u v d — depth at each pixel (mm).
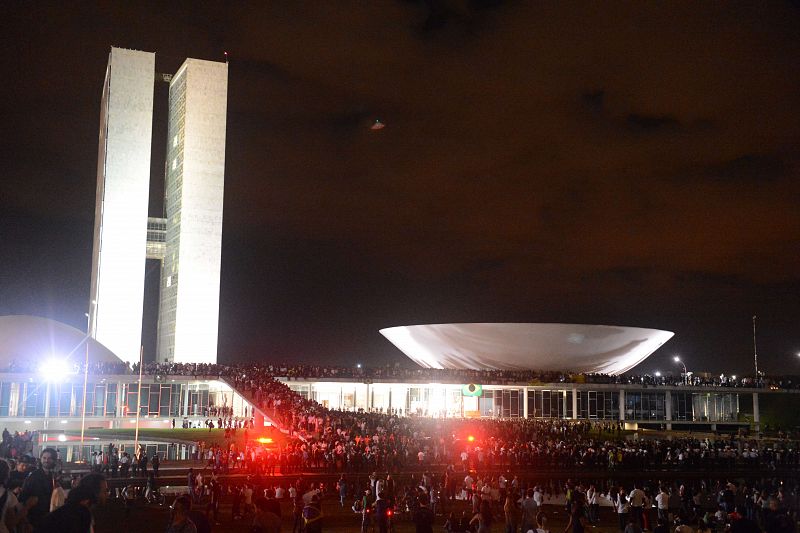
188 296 104812
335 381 82812
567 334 98688
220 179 107875
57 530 8562
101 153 113125
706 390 89938
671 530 29109
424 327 102125
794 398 99188
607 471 50312
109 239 103625
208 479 39125
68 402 69562
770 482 43594
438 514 33281
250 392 67562
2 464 10062
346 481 43094
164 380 72312
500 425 66562
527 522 20141
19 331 81375
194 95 108500
